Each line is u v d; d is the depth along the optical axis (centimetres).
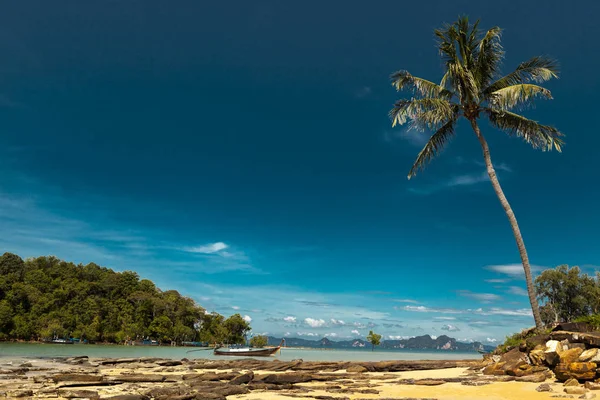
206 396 1597
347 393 1691
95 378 2238
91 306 13088
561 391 1452
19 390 1839
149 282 15750
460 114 2877
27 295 12156
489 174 2678
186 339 14938
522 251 2475
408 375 2377
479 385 1720
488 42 2769
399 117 2784
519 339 2441
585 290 5147
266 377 2125
